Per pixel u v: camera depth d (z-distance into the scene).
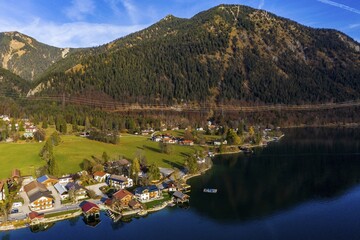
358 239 113.88
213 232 119.19
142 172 177.25
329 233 118.69
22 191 147.88
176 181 164.62
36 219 121.94
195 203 145.38
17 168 173.38
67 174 169.25
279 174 190.00
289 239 114.56
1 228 118.00
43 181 156.00
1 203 132.75
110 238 114.19
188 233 118.44
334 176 185.75
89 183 161.38
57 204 137.12
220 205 143.38
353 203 146.12
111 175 166.00
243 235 117.56
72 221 125.88
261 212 136.75
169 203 144.12
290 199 150.88
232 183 173.12
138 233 117.94
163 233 118.12
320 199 151.50
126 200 138.25
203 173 192.38
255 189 164.12
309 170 198.12
